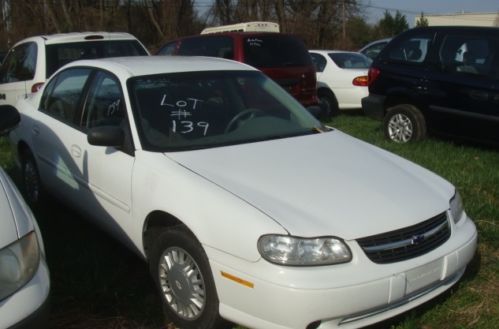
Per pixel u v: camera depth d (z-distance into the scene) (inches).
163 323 138.6
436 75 302.0
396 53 327.3
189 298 130.3
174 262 134.1
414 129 315.3
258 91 179.5
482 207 198.4
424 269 121.4
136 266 166.2
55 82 207.6
